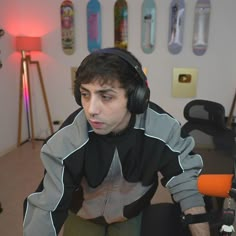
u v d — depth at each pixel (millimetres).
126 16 3209
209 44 3180
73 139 777
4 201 2295
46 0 3371
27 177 2717
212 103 1719
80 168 797
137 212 965
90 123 709
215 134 1720
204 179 568
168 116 865
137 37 3289
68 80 3564
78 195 947
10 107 3439
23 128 3707
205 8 3055
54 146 772
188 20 3150
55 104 3691
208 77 3281
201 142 1733
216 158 1603
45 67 3576
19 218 2072
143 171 858
